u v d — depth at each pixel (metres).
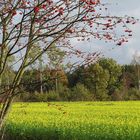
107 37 7.59
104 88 67.25
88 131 20.03
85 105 53.56
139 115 31.94
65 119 28.45
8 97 7.64
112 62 75.38
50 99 64.06
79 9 7.45
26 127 22.81
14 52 7.46
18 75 7.74
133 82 87.88
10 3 7.39
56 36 7.78
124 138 17.66
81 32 7.78
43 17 7.46
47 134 20.72
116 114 33.56
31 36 7.56
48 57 8.17
